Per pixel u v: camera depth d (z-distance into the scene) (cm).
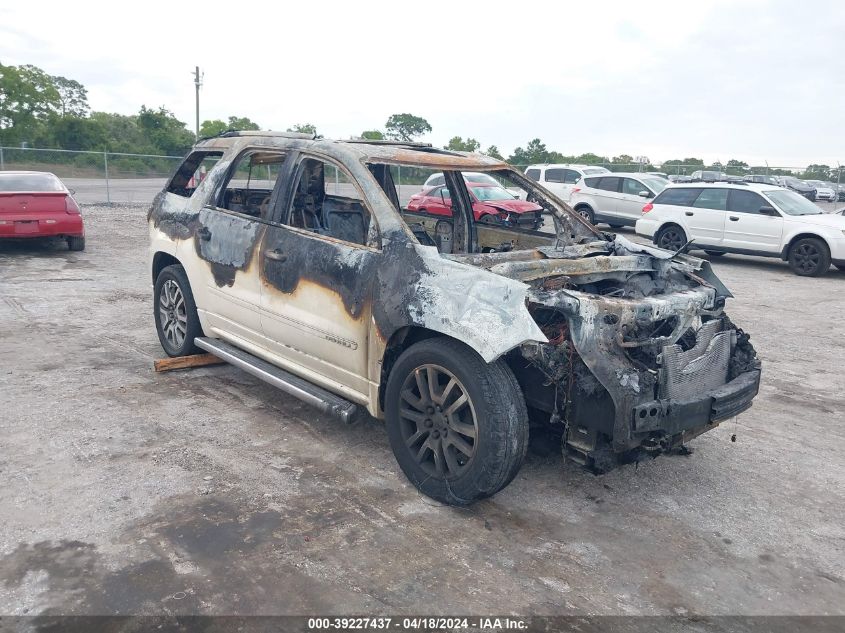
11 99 5234
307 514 371
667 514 395
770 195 1402
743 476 448
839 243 1271
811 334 841
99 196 2620
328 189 605
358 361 414
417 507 385
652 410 346
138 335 702
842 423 548
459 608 302
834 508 411
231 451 444
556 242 517
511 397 354
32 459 418
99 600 295
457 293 361
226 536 346
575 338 350
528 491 413
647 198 1975
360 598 305
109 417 487
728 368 414
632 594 320
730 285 1191
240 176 565
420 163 452
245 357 516
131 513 363
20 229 1159
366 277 404
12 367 585
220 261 514
